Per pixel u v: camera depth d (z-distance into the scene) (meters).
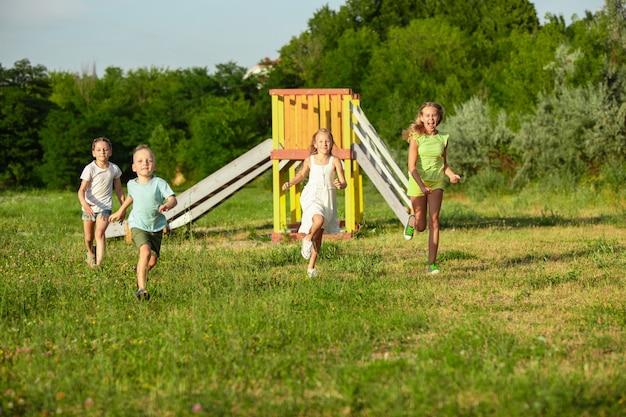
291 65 82.31
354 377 5.49
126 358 6.21
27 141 66.38
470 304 8.17
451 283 9.61
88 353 6.36
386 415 4.75
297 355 6.11
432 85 49.66
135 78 104.25
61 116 61.75
